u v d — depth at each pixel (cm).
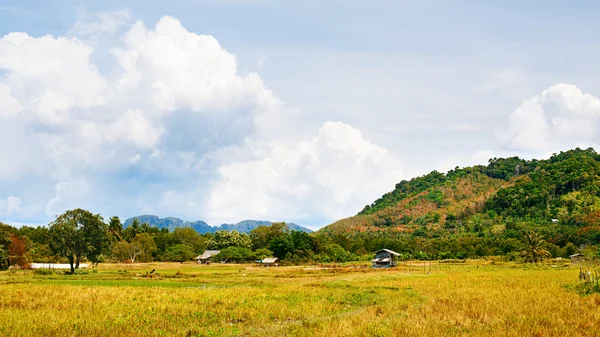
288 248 15050
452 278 6531
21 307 3322
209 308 3409
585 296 3900
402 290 5053
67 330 2459
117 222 17512
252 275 8350
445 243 17400
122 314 3052
